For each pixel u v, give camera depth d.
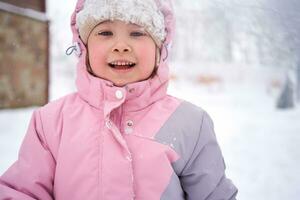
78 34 1.77
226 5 3.24
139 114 1.60
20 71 10.23
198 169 1.57
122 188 1.42
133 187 1.45
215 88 20.14
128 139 1.53
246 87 21.27
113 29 1.58
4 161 4.60
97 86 1.58
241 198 3.93
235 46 6.21
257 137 7.11
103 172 1.44
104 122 1.54
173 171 1.50
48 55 11.43
